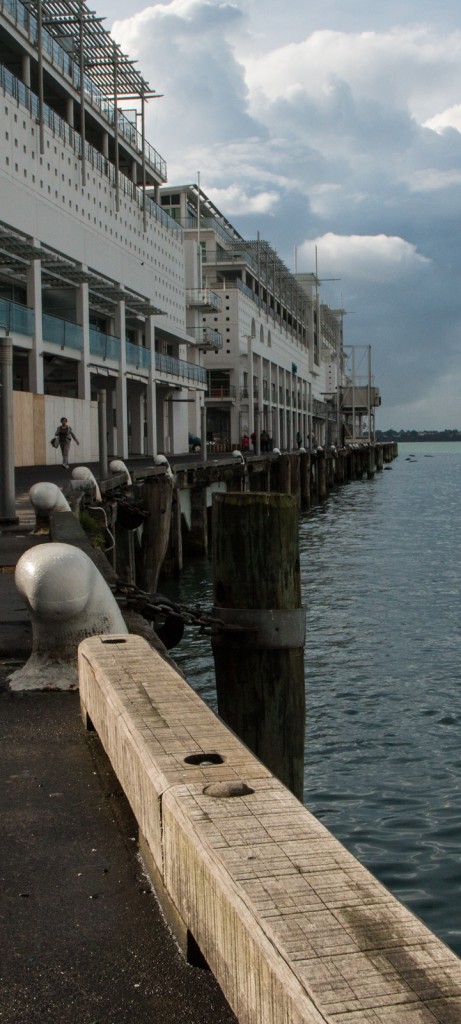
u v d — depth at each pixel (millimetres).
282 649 8266
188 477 32125
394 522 45812
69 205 44969
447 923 7770
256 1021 2092
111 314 55031
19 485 23188
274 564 8219
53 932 2975
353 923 2088
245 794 2900
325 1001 1812
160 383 64562
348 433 148625
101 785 4246
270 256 111625
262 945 2039
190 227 95188
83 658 5059
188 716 3775
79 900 3182
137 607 8164
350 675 15578
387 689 14734
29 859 3506
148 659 4773
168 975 2717
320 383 154875
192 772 3113
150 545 22312
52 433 39938
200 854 2533
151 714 3807
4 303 35812
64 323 43094
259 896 2225
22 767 4488
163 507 22312
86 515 15328
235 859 2428
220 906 2350
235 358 92875
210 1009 2559
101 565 9203
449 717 13320
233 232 111312
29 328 38812
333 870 2357
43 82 45000
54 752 4699
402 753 11906
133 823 3822
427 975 1887
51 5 44188
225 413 102125
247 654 8281
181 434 74000
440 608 21734
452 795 10539
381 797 10516
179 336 68938
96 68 53094
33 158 40406
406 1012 1779
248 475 44719
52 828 3785
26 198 39312
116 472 25109
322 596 23516
